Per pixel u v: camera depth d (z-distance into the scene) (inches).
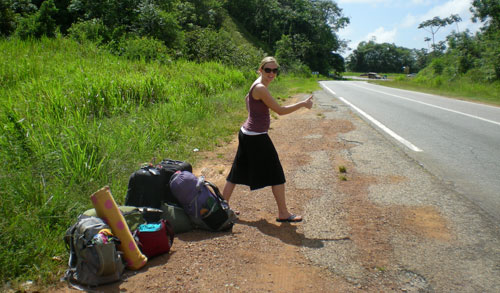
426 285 110.8
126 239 118.6
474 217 155.7
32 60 468.1
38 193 149.6
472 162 237.3
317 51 3164.4
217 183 201.9
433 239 137.6
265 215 163.6
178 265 122.0
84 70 445.4
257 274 117.1
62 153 184.2
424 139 303.7
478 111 482.3
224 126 339.9
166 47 869.2
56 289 107.9
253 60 1235.2
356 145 282.7
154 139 256.1
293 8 3142.2
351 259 125.7
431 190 187.2
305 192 187.9
